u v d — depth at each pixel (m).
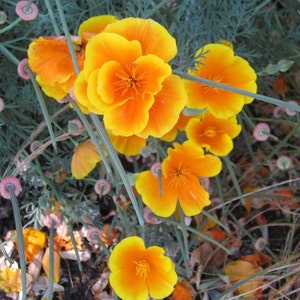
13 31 0.41
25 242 0.43
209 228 0.46
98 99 0.29
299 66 0.47
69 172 0.42
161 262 0.35
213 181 0.46
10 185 0.33
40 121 0.44
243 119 0.47
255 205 0.47
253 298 0.45
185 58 0.36
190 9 0.40
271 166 0.48
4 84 0.41
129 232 0.41
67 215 0.41
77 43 0.30
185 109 0.33
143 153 0.38
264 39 0.46
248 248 0.47
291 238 0.45
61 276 0.44
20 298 0.44
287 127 0.49
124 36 0.29
